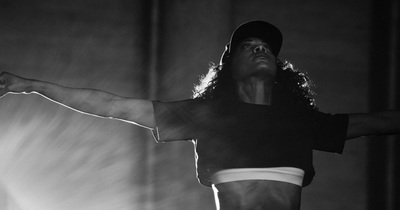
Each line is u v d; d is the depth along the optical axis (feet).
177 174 28.04
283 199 8.96
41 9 29.04
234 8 29.55
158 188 28.14
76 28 29.17
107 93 9.33
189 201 27.81
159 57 28.71
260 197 8.93
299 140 9.26
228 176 9.02
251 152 9.07
